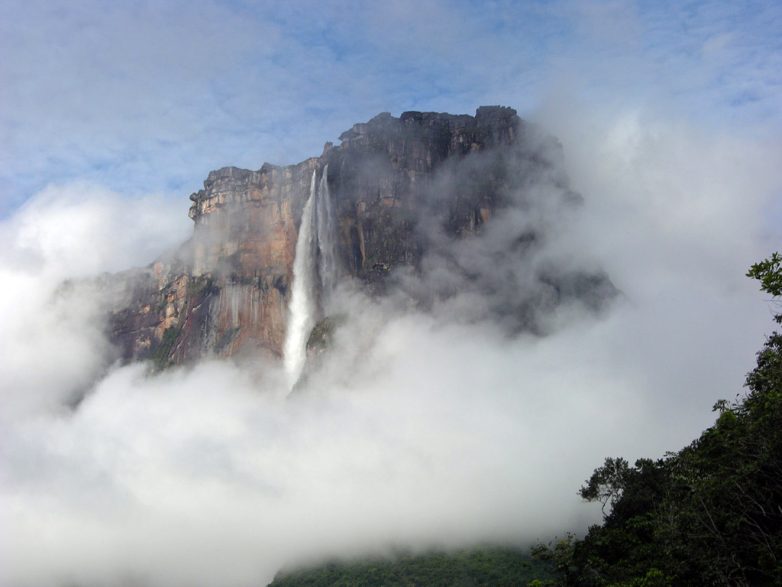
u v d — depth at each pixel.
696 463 61.22
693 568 55.84
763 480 53.91
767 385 58.16
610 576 66.88
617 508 80.12
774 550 50.69
